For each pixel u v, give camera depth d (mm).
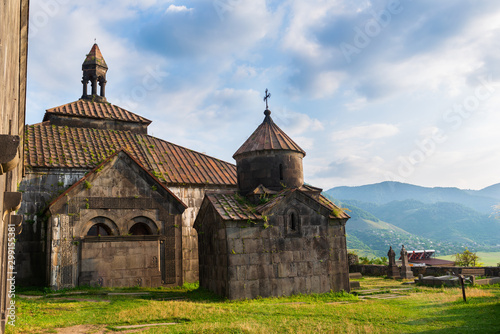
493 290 21719
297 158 23312
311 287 20391
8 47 6922
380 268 36281
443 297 19266
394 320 13875
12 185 11695
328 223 21594
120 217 23906
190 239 28281
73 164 26094
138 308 15367
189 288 24406
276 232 20109
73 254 22047
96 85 35906
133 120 33906
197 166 31453
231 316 14281
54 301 17297
